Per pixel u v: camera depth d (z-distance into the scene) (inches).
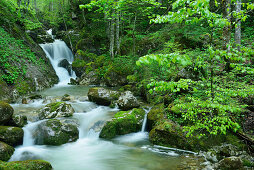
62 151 228.2
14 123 247.0
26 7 653.3
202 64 137.9
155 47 575.2
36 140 241.4
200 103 139.7
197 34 461.4
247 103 227.0
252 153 187.5
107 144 249.1
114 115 295.4
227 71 252.5
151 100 360.5
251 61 254.8
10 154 199.6
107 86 552.7
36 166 168.2
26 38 593.3
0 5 554.9
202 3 80.7
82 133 271.3
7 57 434.0
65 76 643.5
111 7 265.9
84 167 195.9
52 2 963.3
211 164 183.6
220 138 208.5
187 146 215.9
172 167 186.1
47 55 661.3
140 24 673.0
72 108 317.1
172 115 256.5
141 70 452.4
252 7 99.5
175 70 336.2
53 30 892.6
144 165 195.8
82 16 874.1
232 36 398.0
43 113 285.6
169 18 97.0
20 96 399.2
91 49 722.8
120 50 649.6
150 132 258.5
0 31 483.2
